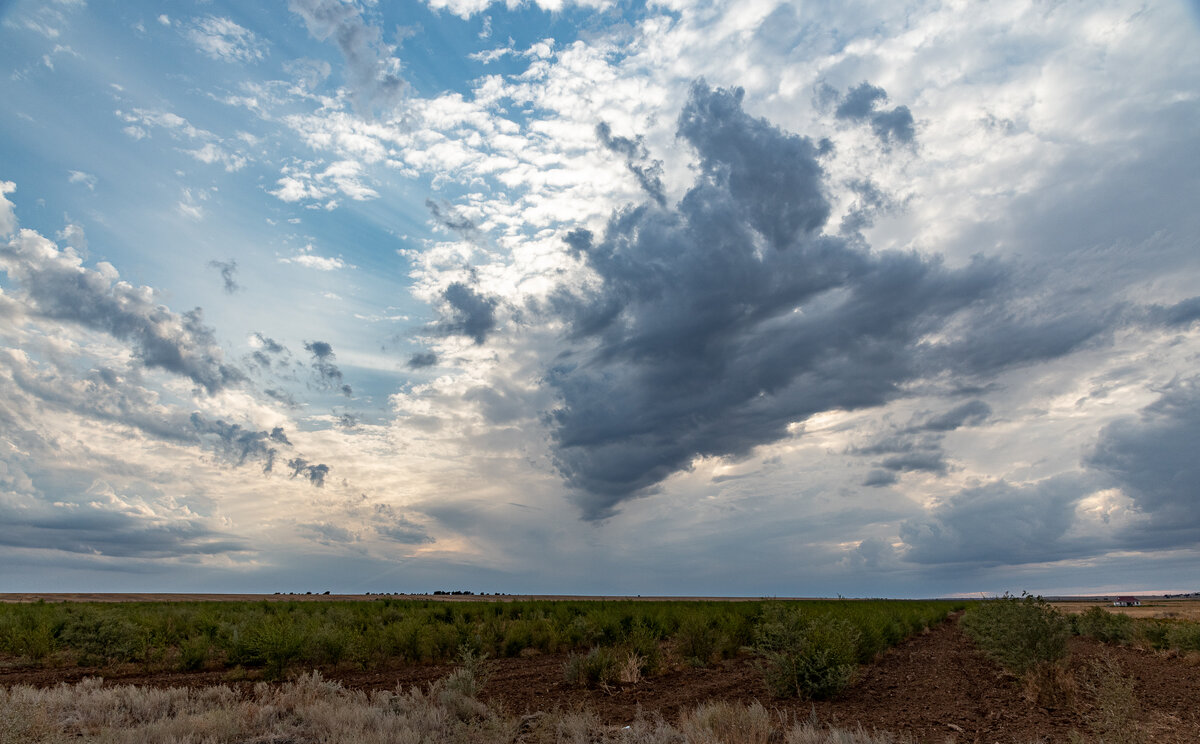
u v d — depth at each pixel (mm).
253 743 9312
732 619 24359
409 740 8867
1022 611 13570
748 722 9602
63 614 27000
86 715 10539
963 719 11258
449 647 21438
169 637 23125
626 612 27375
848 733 8969
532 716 11570
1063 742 9375
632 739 9336
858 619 20984
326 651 18875
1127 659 20625
